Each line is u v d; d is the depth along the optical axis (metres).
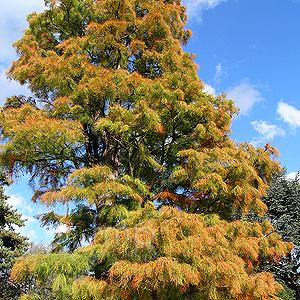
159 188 9.14
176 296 5.68
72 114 8.20
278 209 15.41
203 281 5.35
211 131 8.27
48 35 10.86
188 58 9.86
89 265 6.26
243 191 7.38
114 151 9.48
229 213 8.49
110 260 5.97
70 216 8.57
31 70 8.42
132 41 9.43
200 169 7.57
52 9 10.01
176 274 4.79
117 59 9.62
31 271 5.61
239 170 7.41
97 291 5.53
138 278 4.86
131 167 9.23
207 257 5.38
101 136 9.81
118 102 8.59
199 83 8.56
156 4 10.69
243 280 5.46
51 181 9.28
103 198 8.16
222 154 7.83
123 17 9.30
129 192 7.34
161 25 9.55
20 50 9.11
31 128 6.93
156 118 7.60
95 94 7.95
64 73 8.05
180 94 8.01
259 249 7.39
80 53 9.06
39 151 7.79
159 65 9.88
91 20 10.20
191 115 8.27
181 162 9.20
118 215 7.16
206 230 5.88
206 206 8.30
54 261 5.77
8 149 7.29
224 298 5.68
